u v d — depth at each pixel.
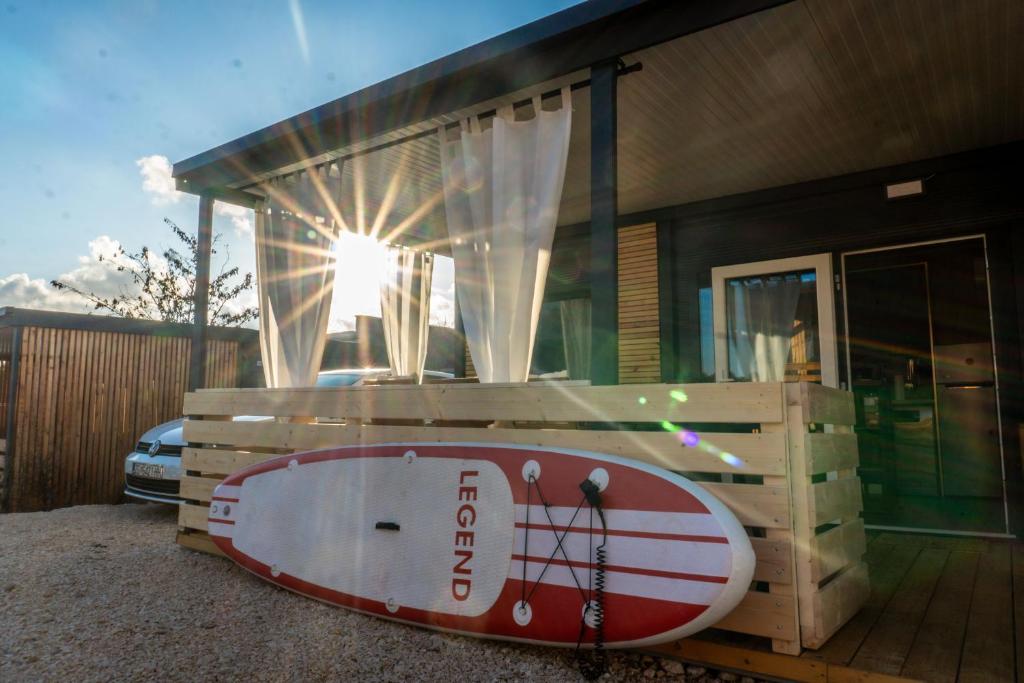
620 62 3.50
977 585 3.31
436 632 2.93
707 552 2.26
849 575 2.76
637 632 2.36
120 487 7.12
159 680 2.45
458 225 4.27
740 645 2.43
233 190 5.67
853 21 3.25
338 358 12.73
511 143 3.99
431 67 3.96
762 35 3.37
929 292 5.73
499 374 3.82
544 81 3.69
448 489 2.99
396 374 6.70
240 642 2.83
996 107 4.16
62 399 6.80
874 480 5.48
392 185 5.69
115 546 4.71
